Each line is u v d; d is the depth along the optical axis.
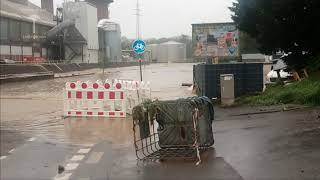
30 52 92.31
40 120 17.98
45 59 95.00
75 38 101.38
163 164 9.18
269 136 11.27
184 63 147.00
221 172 8.23
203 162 9.09
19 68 67.06
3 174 8.73
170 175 8.26
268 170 8.09
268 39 23.69
